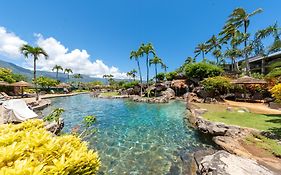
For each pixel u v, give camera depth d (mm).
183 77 35094
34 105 18609
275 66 16469
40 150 1737
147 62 37562
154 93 33594
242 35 30375
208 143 7812
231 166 4160
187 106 18719
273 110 12938
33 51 31828
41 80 38562
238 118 9578
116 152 7023
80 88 70938
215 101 19688
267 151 5438
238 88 22250
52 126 8414
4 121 9094
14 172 1300
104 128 10688
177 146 7578
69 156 1759
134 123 12086
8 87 31625
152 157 6527
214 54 44000
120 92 42781
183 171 5418
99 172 5484
